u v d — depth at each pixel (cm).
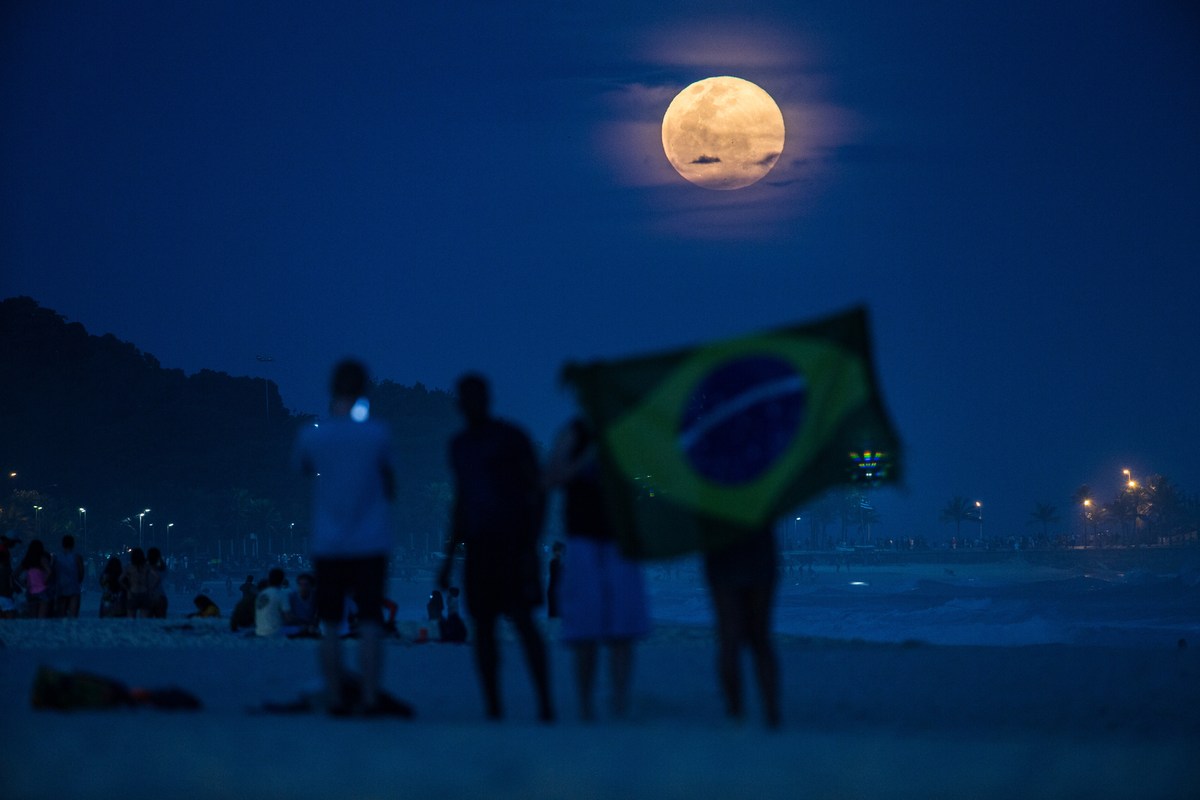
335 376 2439
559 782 1317
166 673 3397
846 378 2284
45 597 7825
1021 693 2900
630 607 2414
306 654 4100
